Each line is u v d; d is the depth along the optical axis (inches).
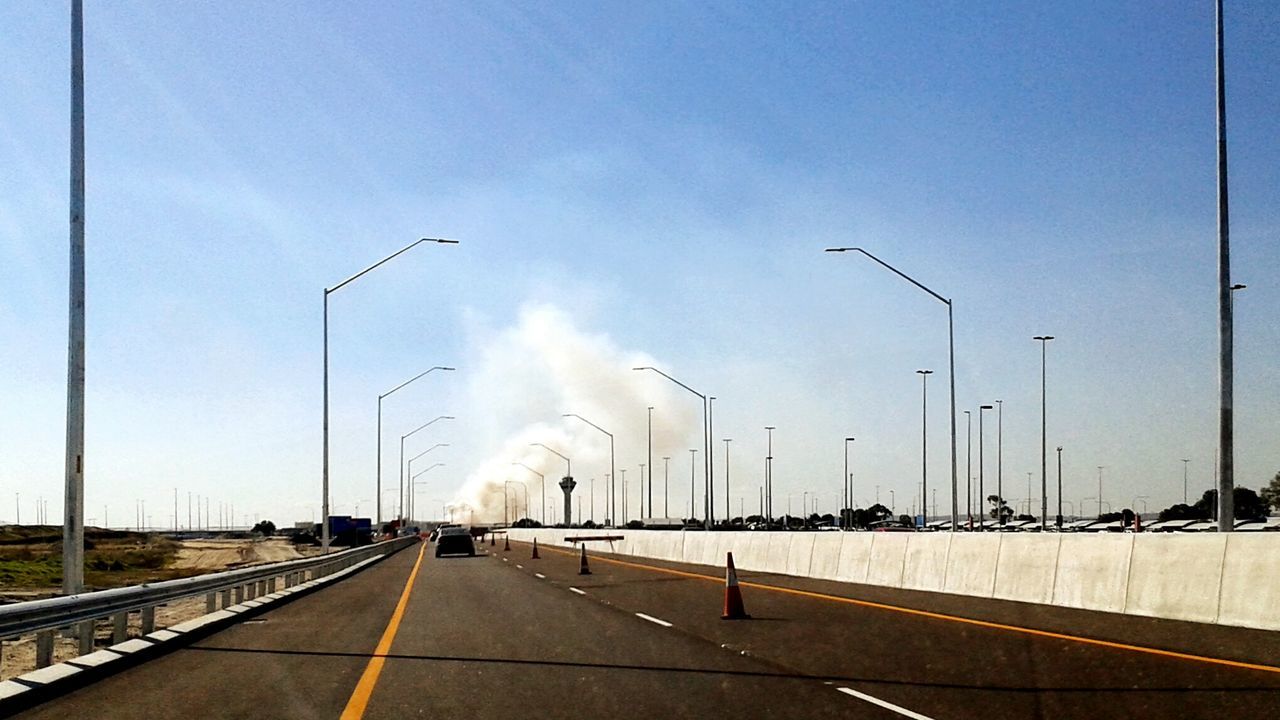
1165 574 826.8
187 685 553.3
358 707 485.1
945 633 750.5
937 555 1157.7
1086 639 697.6
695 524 5364.2
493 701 497.7
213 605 924.6
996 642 692.7
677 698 499.8
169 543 4658.0
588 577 1589.6
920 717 446.0
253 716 464.8
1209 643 666.2
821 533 1477.6
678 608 1007.0
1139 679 536.7
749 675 569.6
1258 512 3885.3
